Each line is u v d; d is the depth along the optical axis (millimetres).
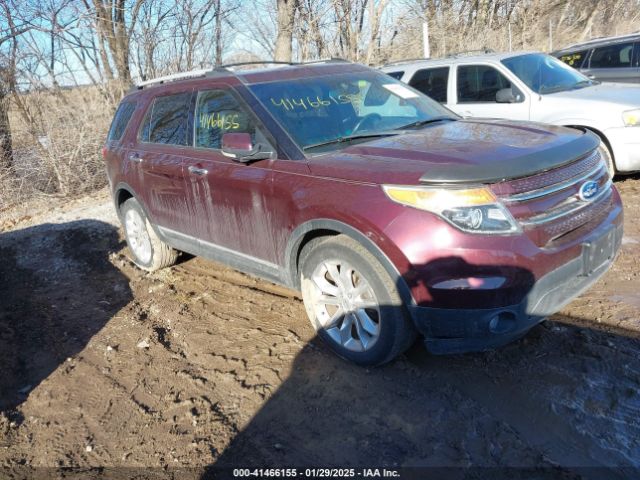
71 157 10078
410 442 2873
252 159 3814
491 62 7215
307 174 3479
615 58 9656
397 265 3014
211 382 3578
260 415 3215
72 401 3566
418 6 16109
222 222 4246
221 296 4891
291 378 3506
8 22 10359
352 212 3150
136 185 5285
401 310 3141
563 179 3150
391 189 3049
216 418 3227
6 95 10297
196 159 4387
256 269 4109
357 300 3375
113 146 5730
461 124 4070
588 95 6586
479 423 2943
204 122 4426
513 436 2830
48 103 10555
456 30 16703
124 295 5211
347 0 14195
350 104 4207
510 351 3500
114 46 12094
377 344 3281
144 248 5645
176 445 3053
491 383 3238
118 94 11758
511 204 2924
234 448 2980
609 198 3531
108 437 3188
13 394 3725
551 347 3486
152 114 5160
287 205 3562
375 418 3068
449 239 2885
